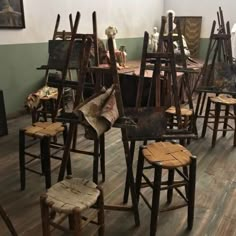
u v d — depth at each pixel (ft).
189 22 22.79
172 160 5.66
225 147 10.87
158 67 6.83
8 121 13.29
